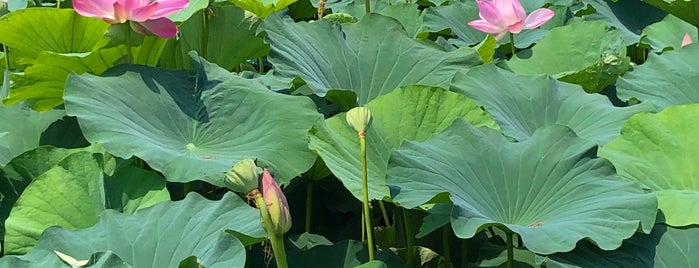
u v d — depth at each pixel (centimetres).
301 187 273
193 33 286
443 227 232
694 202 200
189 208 198
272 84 256
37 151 230
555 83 270
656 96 287
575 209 194
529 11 413
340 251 216
